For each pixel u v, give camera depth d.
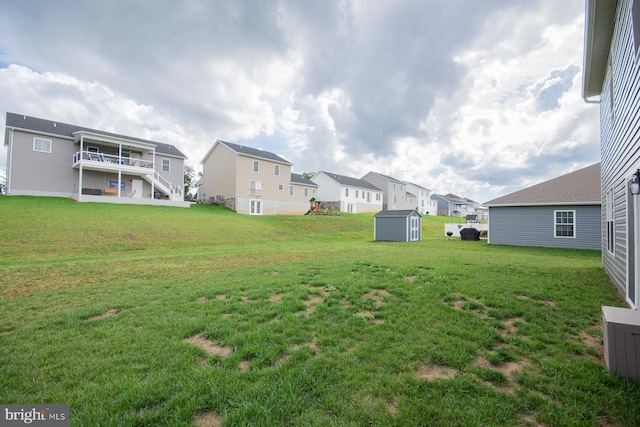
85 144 22.53
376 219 20.45
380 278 6.13
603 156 8.16
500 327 3.50
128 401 2.10
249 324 3.60
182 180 28.62
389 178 50.81
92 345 3.07
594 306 4.27
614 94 6.30
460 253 11.27
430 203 62.78
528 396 2.10
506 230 15.96
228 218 22.69
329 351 2.85
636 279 4.16
